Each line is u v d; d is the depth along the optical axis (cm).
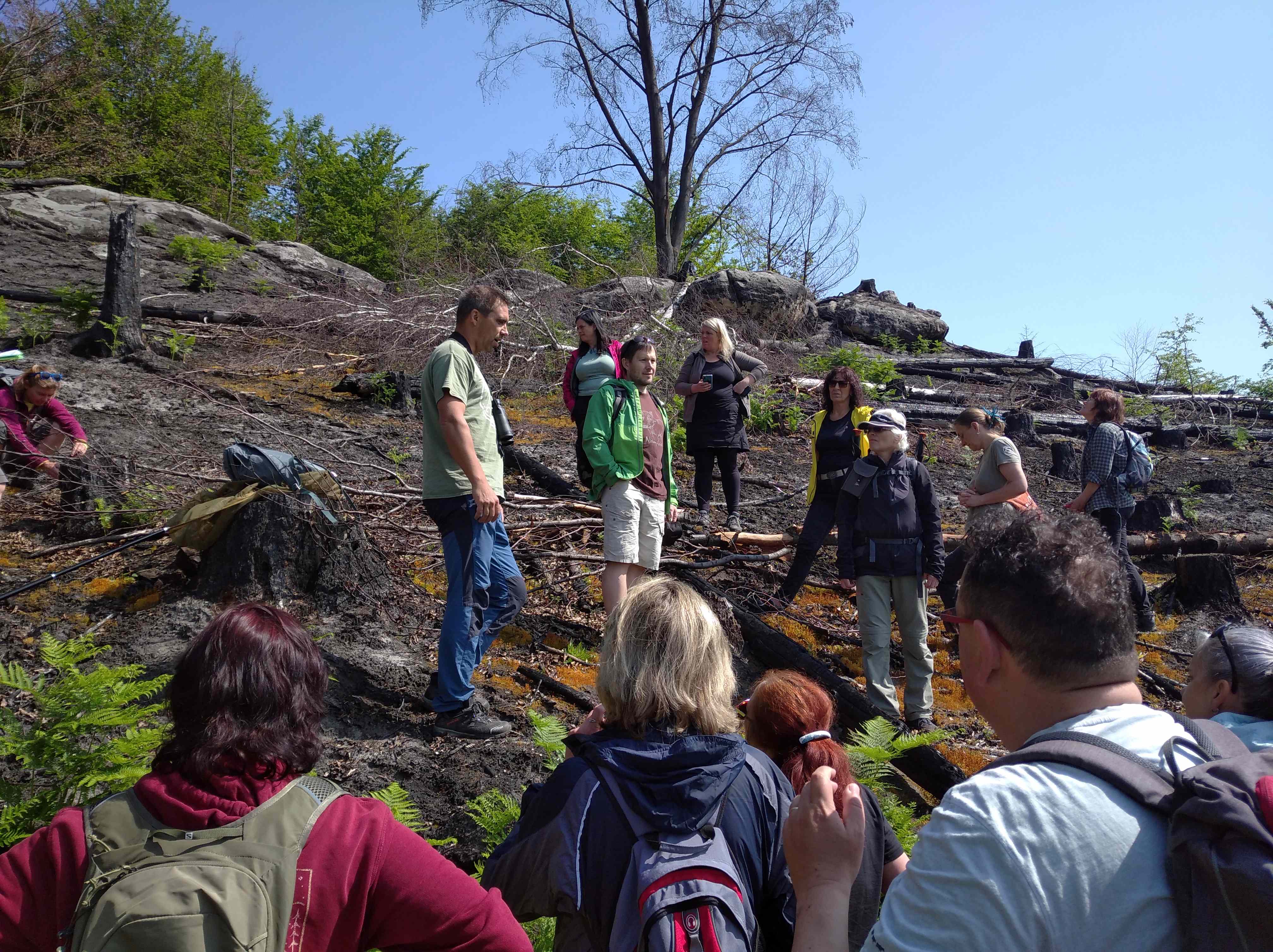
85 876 141
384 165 3956
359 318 1368
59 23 2638
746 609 665
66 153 2689
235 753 150
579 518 714
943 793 480
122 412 849
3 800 275
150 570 561
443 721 440
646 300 1673
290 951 138
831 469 650
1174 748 128
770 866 182
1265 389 1545
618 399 527
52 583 538
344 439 894
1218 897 110
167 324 1322
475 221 3659
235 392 1009
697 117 3058
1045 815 120
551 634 586
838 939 145
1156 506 879
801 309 1841
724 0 2942
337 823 151
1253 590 779
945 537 752
